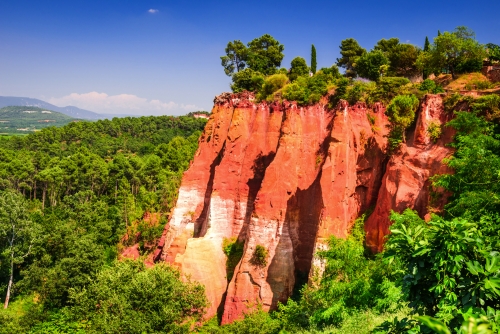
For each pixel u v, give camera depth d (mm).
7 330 43156
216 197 46438
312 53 72062
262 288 39375
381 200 37219
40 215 81000
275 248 40188
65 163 107312
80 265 53094
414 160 36094
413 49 58719
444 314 9992
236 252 44812
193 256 42812
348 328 23281
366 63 58281
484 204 21078
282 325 32844
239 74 67312
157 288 33906
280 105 46750
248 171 46500
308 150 43156
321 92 46094
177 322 33656
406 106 37062
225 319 39375
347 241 29656
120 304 32438
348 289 26297
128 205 80000
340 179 38500
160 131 188875
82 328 37906
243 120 48062
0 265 57219
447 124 33594
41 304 52625
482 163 25125
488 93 36906
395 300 22344
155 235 67250
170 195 76750
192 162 55812
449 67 47531
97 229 71500
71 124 185375
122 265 40188
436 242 10570
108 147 160625
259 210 40781
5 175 103062
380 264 25734
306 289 33969
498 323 8422
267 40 80375
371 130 41469
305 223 41125
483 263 10297
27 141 161625
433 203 33094
